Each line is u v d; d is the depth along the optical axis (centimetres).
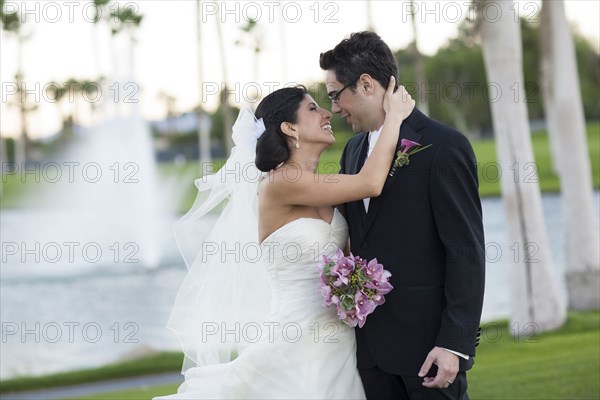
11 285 1861
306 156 414
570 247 1199
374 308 381
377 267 377
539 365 833
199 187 458
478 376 805
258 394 402
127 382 974
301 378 396
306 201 394
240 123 447
